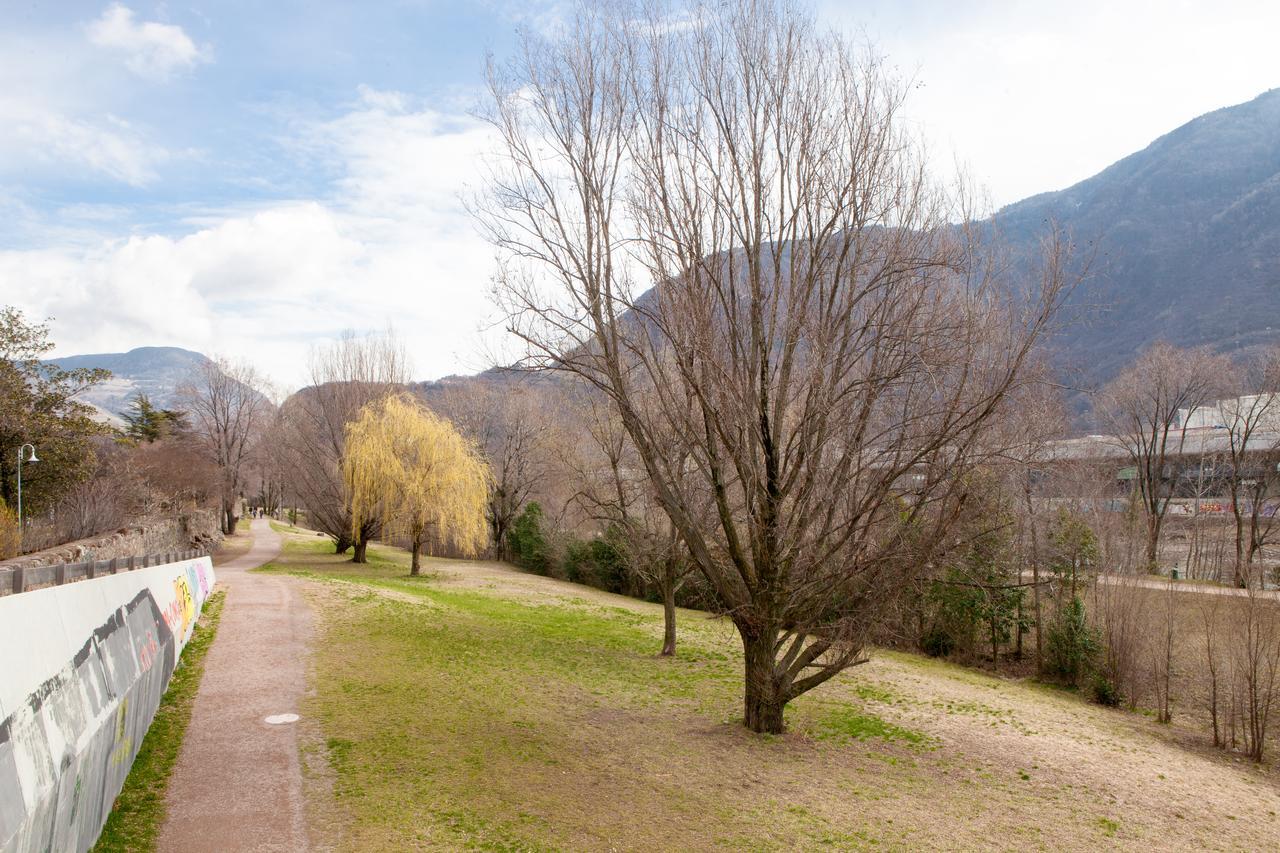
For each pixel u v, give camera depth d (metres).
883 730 14.74
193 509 46.66
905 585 12.12
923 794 11.20
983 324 11.44
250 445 74.69
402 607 24.36
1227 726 18.45
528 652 19.62
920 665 23.78
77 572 9.01
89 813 6.73
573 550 41.62
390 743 11.23
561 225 12.95
